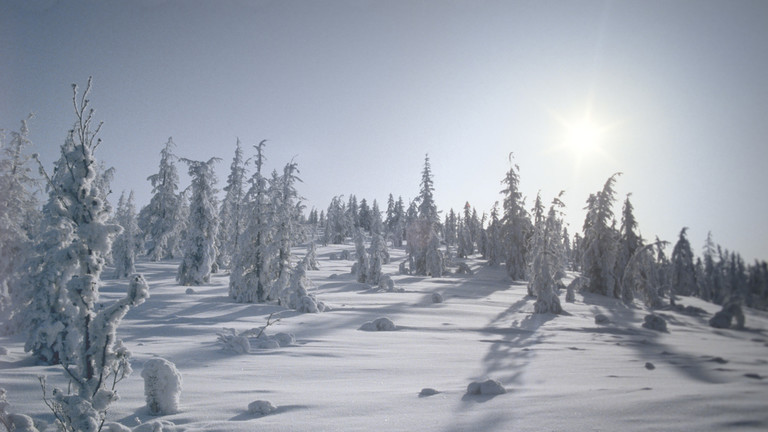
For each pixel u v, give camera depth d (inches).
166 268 1834.4
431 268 2032.5
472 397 288.5
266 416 265.6
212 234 1536.7
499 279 1902.1
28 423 231.3
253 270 1133.7
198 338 607.2
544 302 1003.9
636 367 382.9
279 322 789.9
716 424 164.7
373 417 251.8
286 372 411.5
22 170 604.4
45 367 422.9
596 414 213.6
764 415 159.3
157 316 835.4
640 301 1278.3
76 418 203.5
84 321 221.9
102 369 217.9
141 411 285.7
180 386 292.7
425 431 219.5
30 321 473.1
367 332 700.7
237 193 2057.1
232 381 373.4
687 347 261.9
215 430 240.8
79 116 231.9
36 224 627.5
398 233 4269.2
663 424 179.5
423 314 929.5
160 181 2078.0
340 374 403.9
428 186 2183.8
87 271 227.1
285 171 1208.8
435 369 426.6
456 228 4133.9
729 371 180.1
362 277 1670.8
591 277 1519.4
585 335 691.4
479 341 625.0
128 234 1593.3
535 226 1201.4
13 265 511.5
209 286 1446.9
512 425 214.8
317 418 255.3
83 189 227.9
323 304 981.2
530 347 568.1
